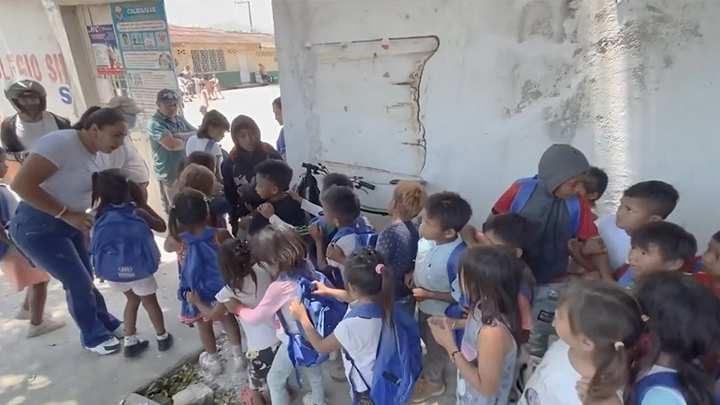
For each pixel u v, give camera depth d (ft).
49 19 17.46
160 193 17.26
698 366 4.26
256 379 8.19
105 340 10.53
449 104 10.63
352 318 6.63
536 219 7.32
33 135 12.28
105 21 16.34
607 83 8.68
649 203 6.59
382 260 6.82
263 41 101.65
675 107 8.21
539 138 9.62
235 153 12.34
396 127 11.64
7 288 13.78
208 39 90.58
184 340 10.85
